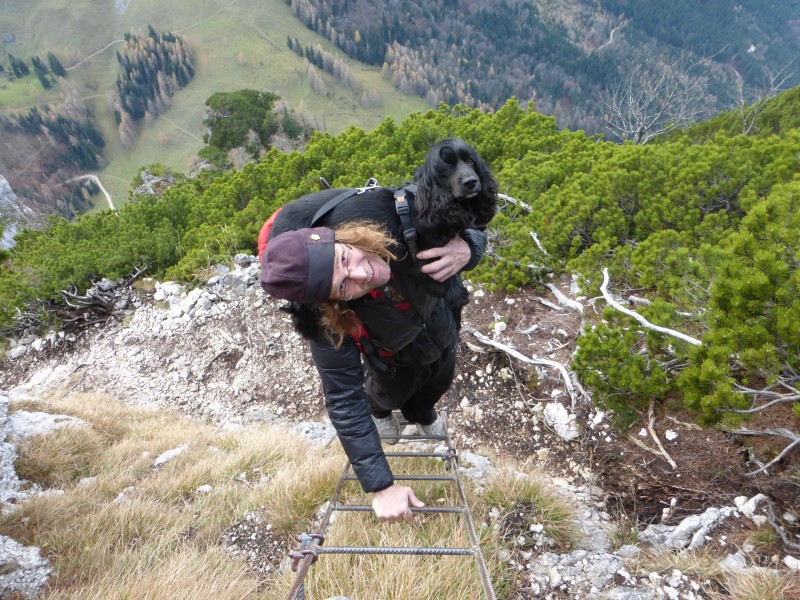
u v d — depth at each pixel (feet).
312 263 5.19
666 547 10.07
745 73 635.25
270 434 18.49
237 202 43.37
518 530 10.36
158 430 21.54
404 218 6.03
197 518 12.93
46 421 19.97
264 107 204.13
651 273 16.57
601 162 24.71
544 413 16.08
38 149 536.83
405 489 6.68
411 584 8.40
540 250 21.44
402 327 6.76
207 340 28.81
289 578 9.29
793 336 9.31
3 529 12.46
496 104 625.41
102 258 37.01
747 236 10.85
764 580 8.18
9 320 37.35
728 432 11.80
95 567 10.86
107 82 649.61
